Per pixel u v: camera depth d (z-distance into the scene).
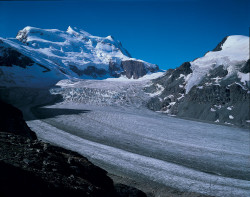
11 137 11.83
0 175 7.14
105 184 12.51
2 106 22.78
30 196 6.96
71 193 8.48
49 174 8.98
